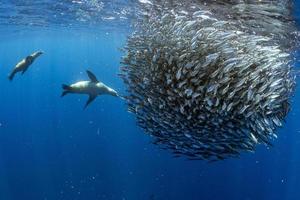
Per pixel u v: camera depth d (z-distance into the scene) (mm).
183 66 6812
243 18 11703
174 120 7074
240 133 6875
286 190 40156
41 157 40344
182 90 6770
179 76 6586
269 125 7016
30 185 35406
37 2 17141
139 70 7508
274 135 7242
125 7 15102
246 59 6930
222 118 6758
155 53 7195
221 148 7145
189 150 7383
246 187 38406
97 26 26188
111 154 38750
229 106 6457
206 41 7098
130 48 7836
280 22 11922
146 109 7410
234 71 6785
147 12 12906
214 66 6812
